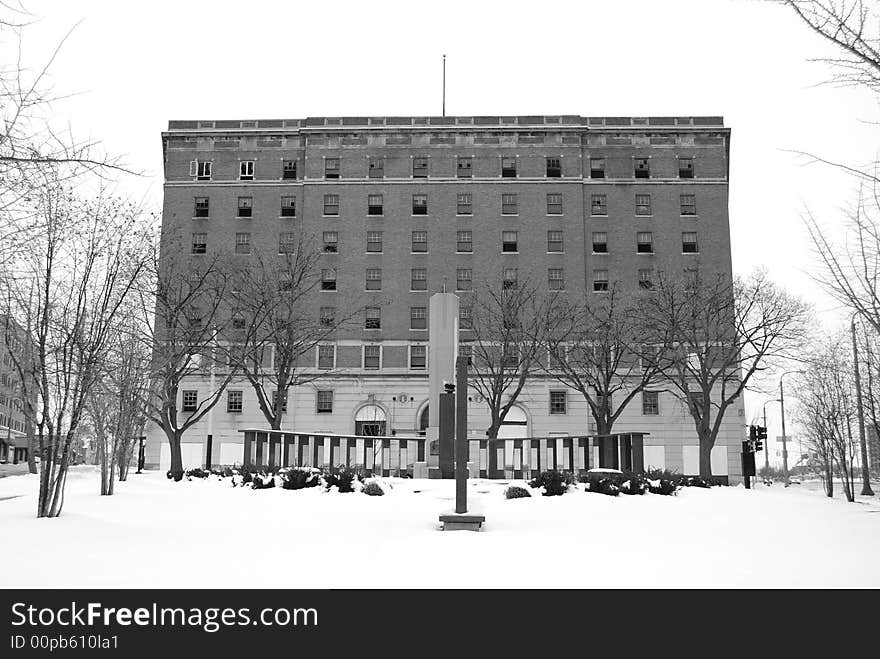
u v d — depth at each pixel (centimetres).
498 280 6103
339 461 3897
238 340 4656
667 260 6178
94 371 1582
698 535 1376
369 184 6306
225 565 1005
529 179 6288
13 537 1130
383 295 6141
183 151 6412
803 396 5159
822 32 801
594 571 1002
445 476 2664
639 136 6394
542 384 5828
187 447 5859
